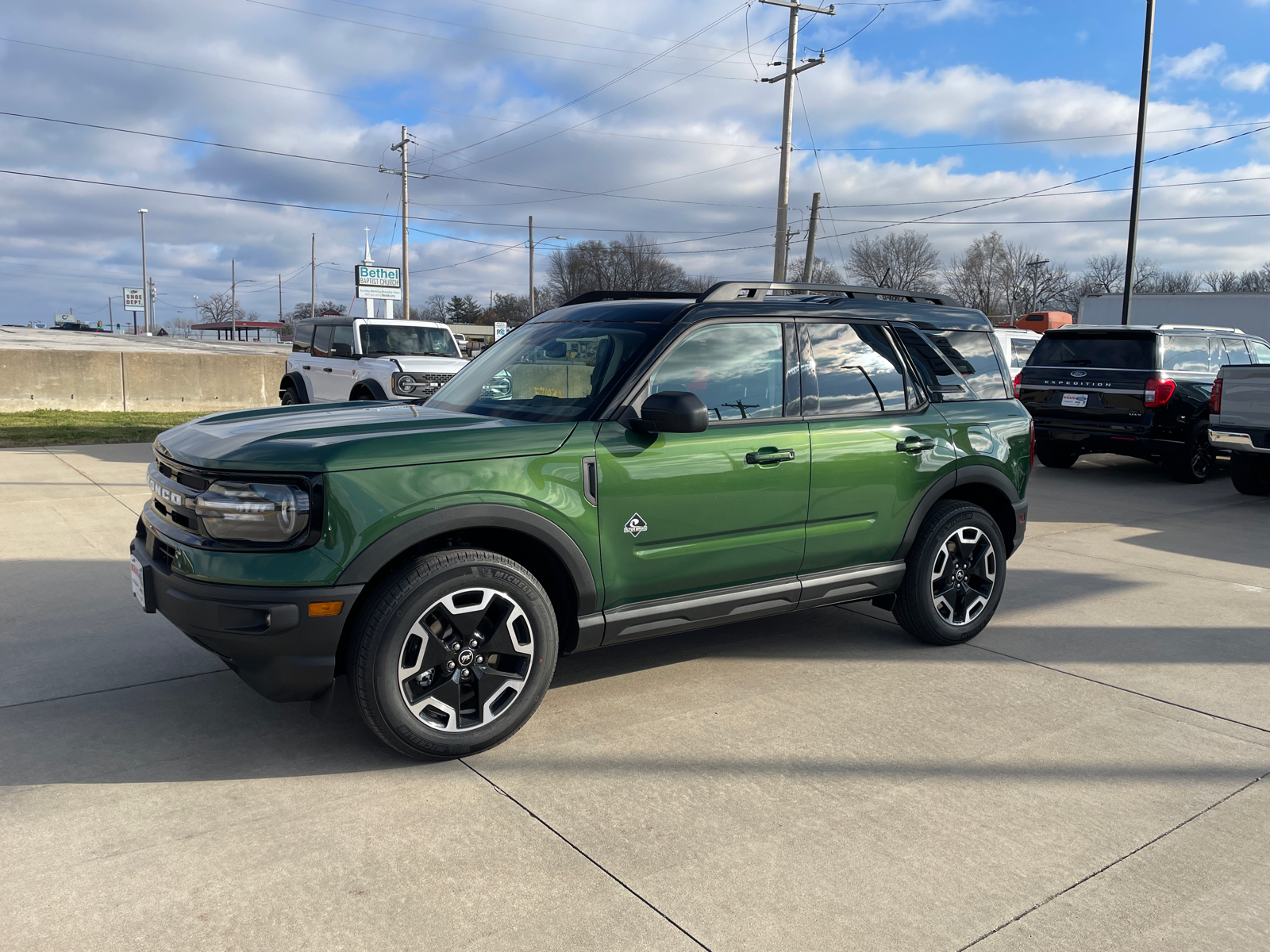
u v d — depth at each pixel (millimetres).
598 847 2756
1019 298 76812
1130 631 5043
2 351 17484
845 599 4336
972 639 4875
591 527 3463
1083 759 3420
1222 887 2613
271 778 3156
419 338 12875
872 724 3711
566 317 4375
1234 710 3934
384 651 3066
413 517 3094
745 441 3838
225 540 3031
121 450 11547
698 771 3268
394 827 2852
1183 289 75688
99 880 2535
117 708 3723
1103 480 11133
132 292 106812
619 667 4367
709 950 2293
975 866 2689
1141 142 20859
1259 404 9086
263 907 2432
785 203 26750
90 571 5785
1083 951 2318
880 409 4352
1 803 2953
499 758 3348
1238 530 8023
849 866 2680
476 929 2357
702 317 3836
